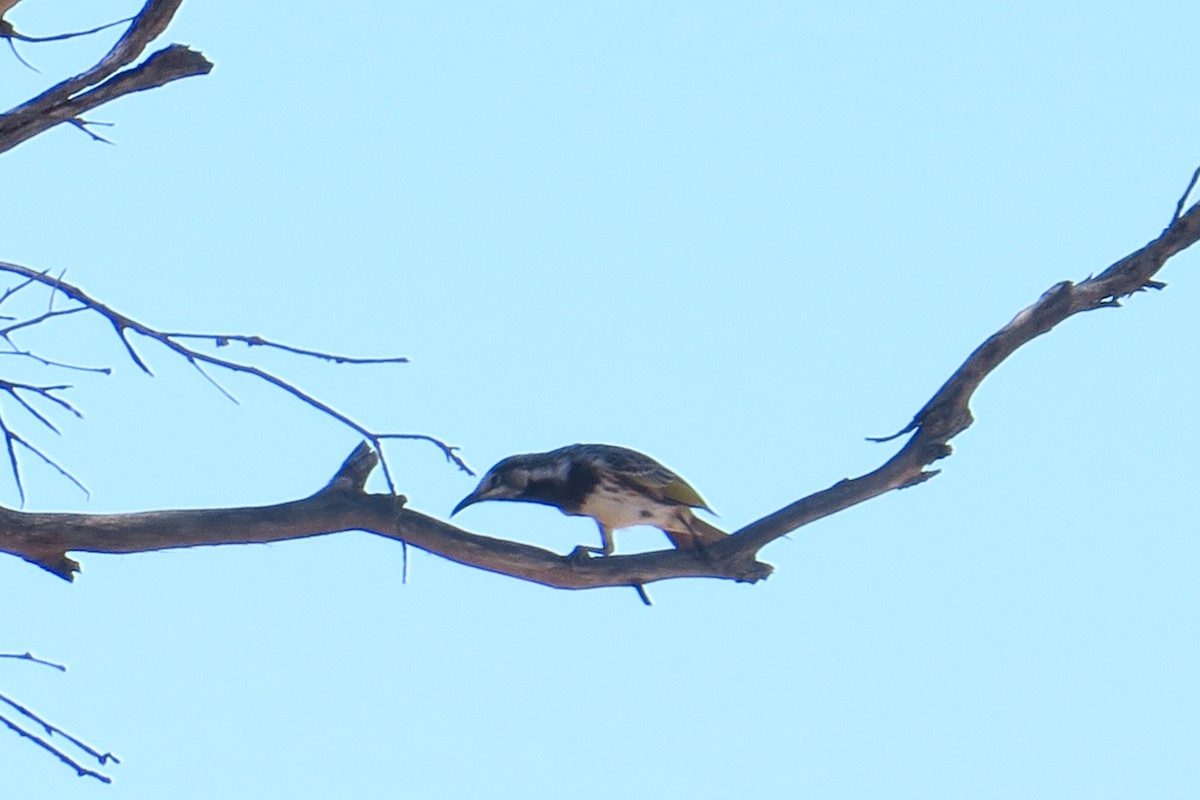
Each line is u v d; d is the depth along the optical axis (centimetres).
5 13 1059
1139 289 1184
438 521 1208
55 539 1146
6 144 1066
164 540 1155
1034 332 1148
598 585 1248
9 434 1033
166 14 1060
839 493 1221
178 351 1000
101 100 1077
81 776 988
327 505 1177
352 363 1000
